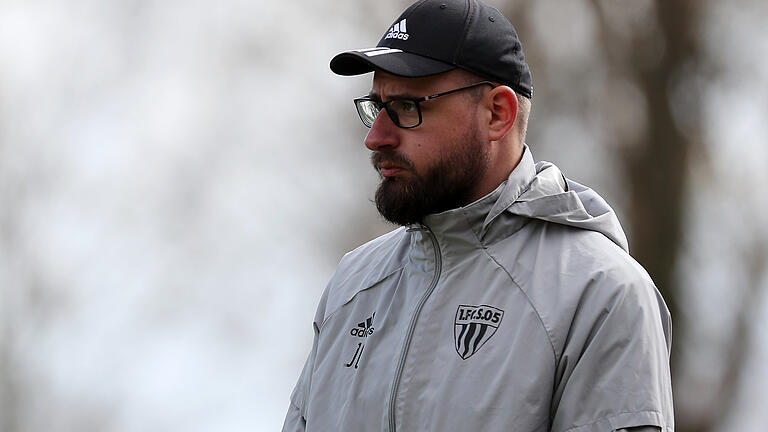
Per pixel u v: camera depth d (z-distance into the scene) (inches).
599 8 1528.1
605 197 1555.1
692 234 1517.0
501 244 409.1
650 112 1518.2
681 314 1492.4
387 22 1924.2
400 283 430.9
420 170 407.5
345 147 1973.4
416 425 390.3
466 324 396.5
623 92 1542.8
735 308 1512.1
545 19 1572.3
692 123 1508.4
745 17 1498.5
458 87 409.7
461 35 410.9
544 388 378.6
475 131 412.2
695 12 1499.8
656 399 372.5
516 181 412.2
